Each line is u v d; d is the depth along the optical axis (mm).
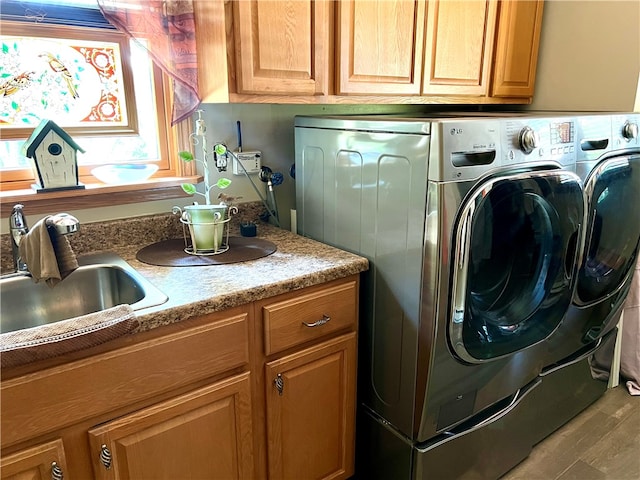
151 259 1438
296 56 1418
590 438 1961
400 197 1319
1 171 1407
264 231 1785
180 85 1475
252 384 1291
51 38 1406
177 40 1408
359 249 1516
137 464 1127
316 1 1420
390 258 1401
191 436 1204
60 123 1479
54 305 1346
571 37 2133
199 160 1710
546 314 1622
